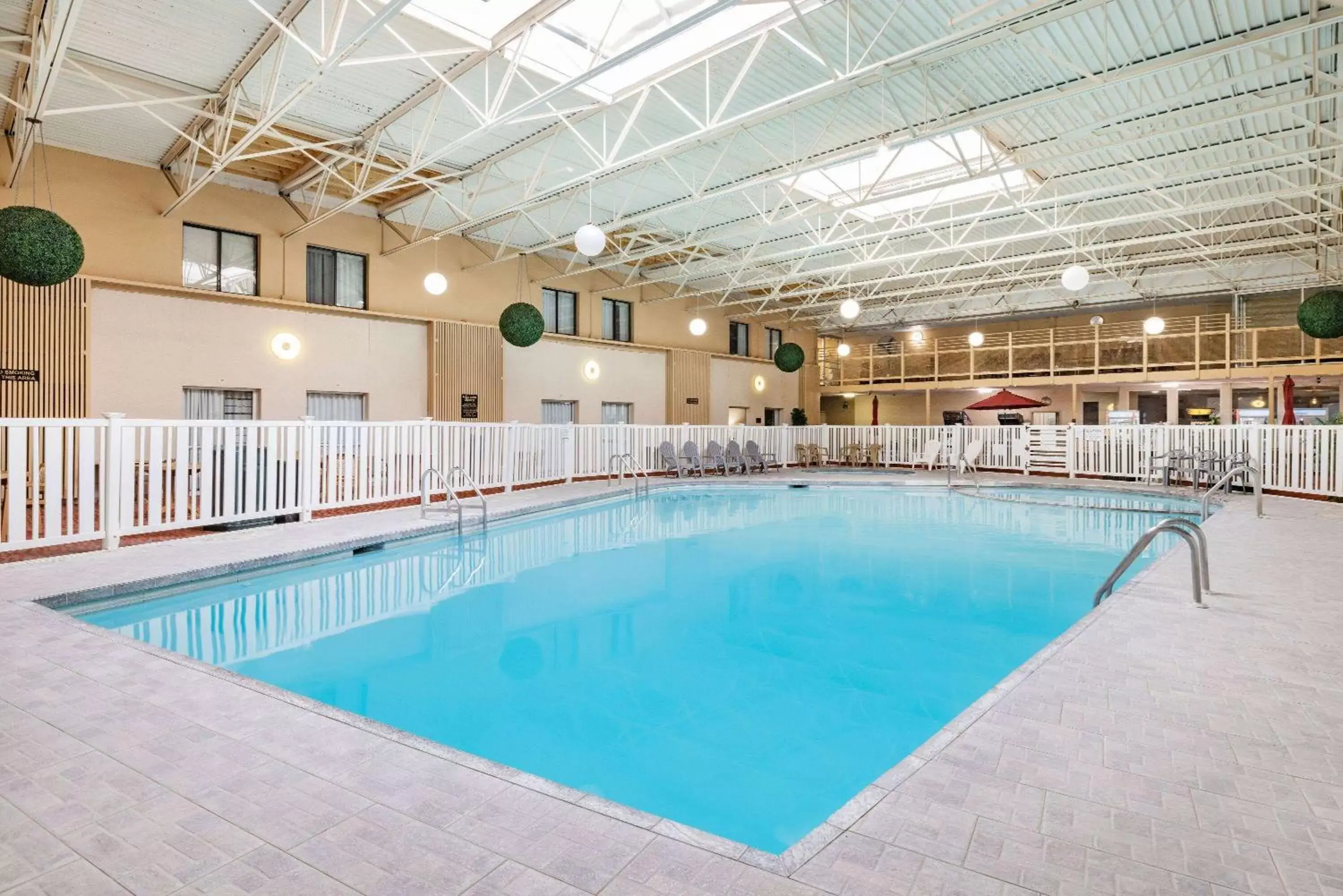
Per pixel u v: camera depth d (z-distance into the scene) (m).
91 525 6.02
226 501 7.09
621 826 1.98
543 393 15.79
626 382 17.67
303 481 7.88
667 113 8.83
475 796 2.15
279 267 11.81
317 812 2.06
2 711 2.80
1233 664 3.32
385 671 4.19
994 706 2.81
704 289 19.52
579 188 11.50
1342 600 4.55
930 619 5.24
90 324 9.91
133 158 10.22
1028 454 16.48
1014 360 19.67
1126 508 9.48
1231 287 16.86
